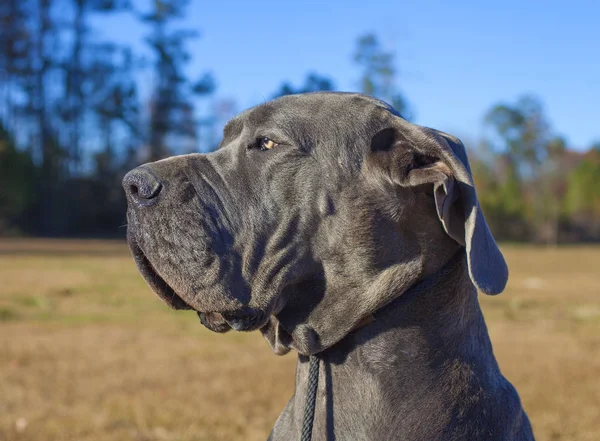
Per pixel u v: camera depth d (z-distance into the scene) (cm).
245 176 94
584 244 1588
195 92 1453
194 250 91
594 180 1641
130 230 93
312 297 93
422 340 91
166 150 1448
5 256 643
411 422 89
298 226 92
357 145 92
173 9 1398
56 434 155
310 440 92
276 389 196
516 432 93
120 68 1388
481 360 94
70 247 857
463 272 94
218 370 218
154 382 201
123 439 153
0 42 1258
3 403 177
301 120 94
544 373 216
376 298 91
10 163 1130
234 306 91
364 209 91
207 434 157
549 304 388
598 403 182
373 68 1323
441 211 88
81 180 1312
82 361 227
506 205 1599
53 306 343
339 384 92
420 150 90
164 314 329
